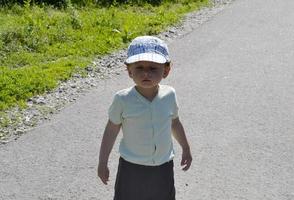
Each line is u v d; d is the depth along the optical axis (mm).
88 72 6105
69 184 4070
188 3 9562
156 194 3340
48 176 4164
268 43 7309
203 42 7359
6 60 6426
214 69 6281
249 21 8445
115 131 3275
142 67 3180
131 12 8852
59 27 7625
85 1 9164
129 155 3270
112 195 3949
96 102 5340
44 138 4676
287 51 6957
